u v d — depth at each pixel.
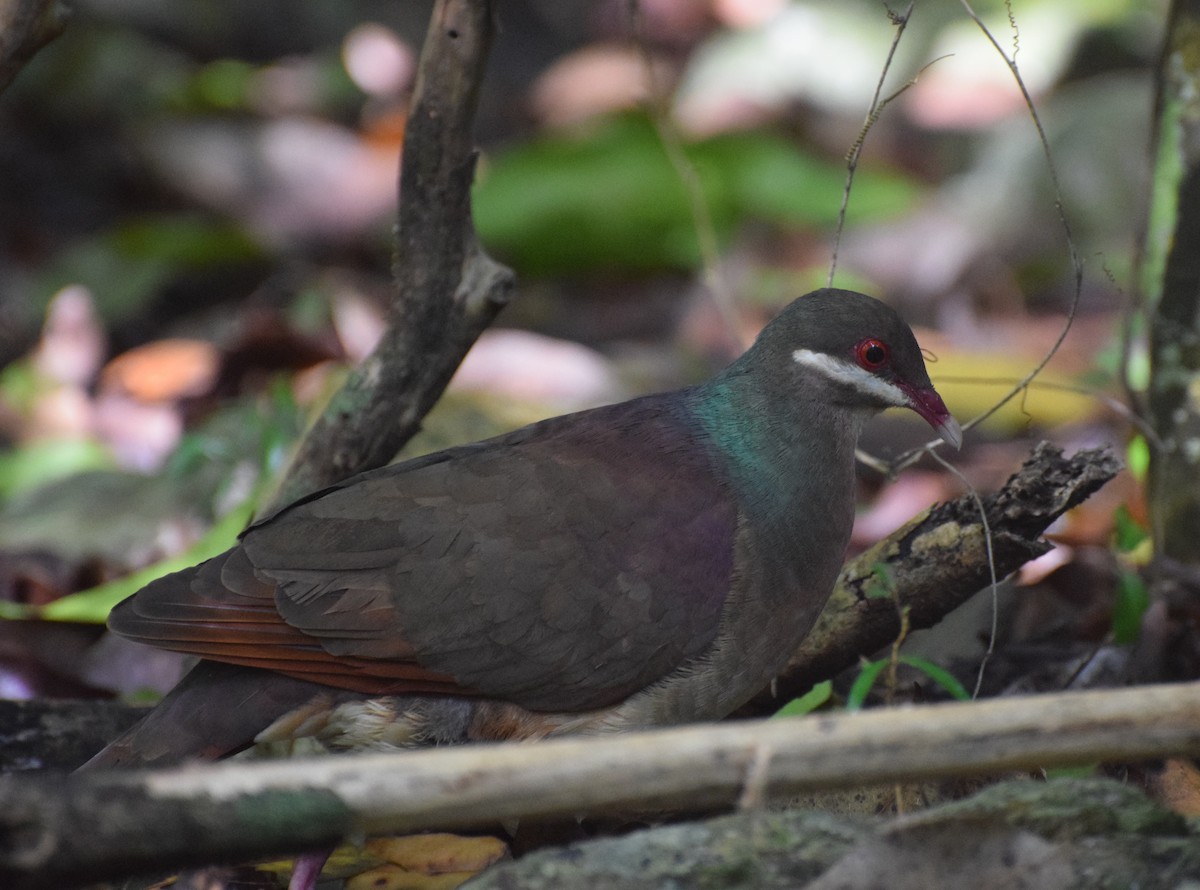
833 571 8.62
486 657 8.00
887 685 8.87
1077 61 21.11
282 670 7.95
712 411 8.70
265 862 8.15
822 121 21.70
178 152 20.27
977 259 18.53
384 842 8.31
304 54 24.31
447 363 9.34
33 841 5.16
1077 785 6.50
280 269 19.00
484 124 23.83
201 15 23.69
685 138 19.53
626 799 5.38
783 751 5.40
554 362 15.39
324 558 8.03
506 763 5.34
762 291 18.14
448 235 9.05
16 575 12.10
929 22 21.80
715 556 8.22
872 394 8.66
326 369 15.27
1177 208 9.94
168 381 15.78
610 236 18.70
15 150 21.42
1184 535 10.06
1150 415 10.15
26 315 18.22
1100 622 10.32
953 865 6.09
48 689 10.59
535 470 8.26
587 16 25.41
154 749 7.81
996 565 8.48
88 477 13.25
